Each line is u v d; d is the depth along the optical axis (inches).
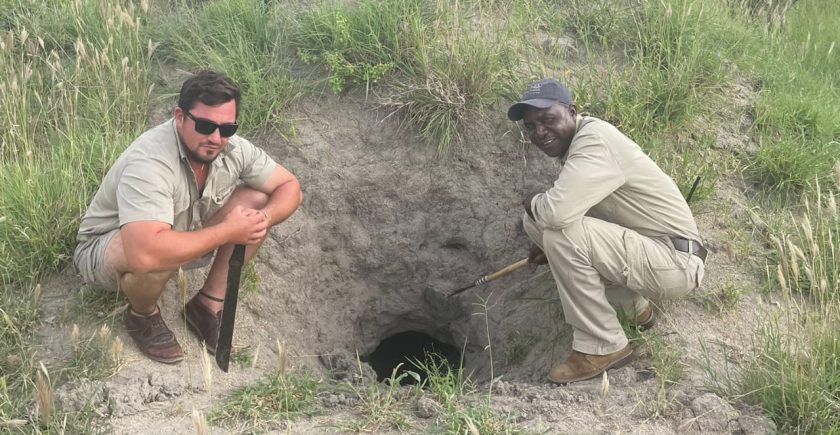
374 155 204.5
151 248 136.3
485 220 205.3
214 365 157.5
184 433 135.9
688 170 194.7
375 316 216.1
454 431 135.0
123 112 198.4
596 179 148.3
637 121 200.8
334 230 204.8
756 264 181.6
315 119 206.2
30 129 194.1
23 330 154.9
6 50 204.8
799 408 137.9
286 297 191.9
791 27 266.8
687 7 229.9
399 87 205.9
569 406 146.4
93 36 217.2
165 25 221.0
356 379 180.2
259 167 156.1
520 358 186.7
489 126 205.3
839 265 168.9
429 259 210.8
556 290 188.9
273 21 221.5
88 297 160.1
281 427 139.2
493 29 222.2
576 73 215.5
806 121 213.9
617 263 151.7
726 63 228.2
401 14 215.6
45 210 170.6
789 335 148.3
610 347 154.2
